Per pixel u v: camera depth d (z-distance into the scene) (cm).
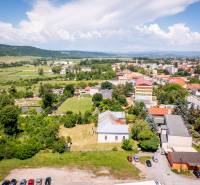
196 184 6475
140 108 12281
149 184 5947
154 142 8481
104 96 16875
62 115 12625
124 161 7800
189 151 8088
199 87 19462
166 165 7569
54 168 7394
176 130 9000
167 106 13962
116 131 9369
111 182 6588
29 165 7594
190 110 11812
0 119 10175
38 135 9288
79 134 10231
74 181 6650
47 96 14925
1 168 7400
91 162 7750
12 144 8631
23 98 18750
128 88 18250
